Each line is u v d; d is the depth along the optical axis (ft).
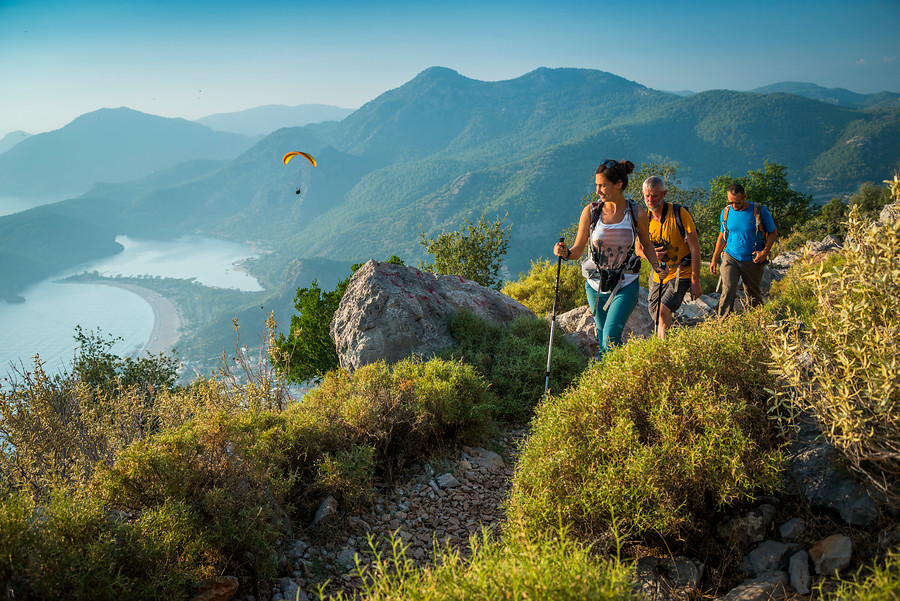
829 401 7.61
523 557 6.21
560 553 6.20
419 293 25.99
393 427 15.96
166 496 10.52
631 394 10.31
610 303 16.88
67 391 15.51
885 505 7.54
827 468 8.34
